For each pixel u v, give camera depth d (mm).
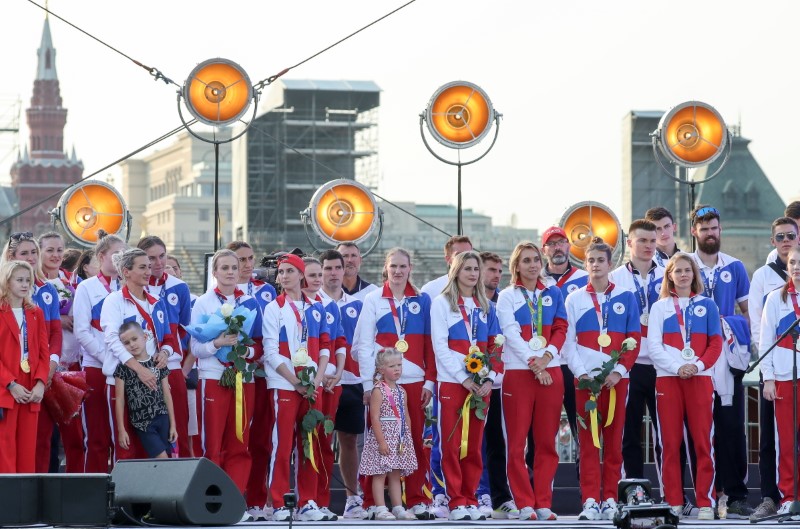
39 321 14656
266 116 95625
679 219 77812
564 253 16922
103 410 15375
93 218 19297
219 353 15250
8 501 12094
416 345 15836
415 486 15781
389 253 16000
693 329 15773
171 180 192375
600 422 15781
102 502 12352
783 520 14109
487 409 15422
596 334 15883
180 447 16297
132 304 15148
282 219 94688
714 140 19375
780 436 15695
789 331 14828
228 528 12672
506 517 15719
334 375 15797
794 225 16234
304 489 15422
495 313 15750
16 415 14430
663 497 15836
